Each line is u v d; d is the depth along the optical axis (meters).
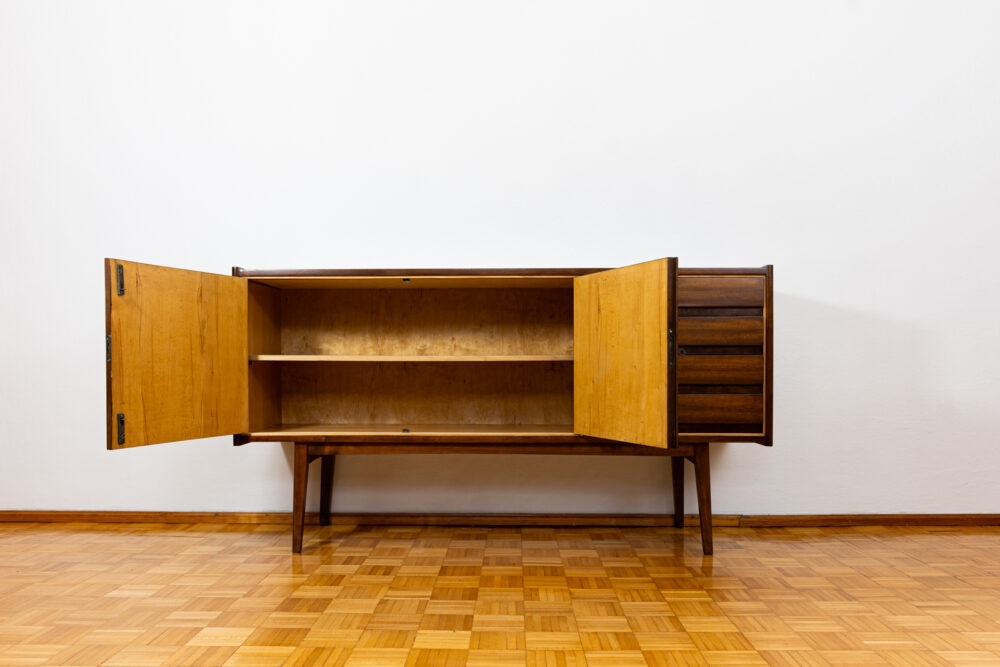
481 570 2.04
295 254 2.72
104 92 2.73
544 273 2.27
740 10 2.68
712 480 2.66
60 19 2.73
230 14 2.73
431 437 2.25
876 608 1.72
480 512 2.68
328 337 2.67
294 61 2.73
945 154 2.66
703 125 2.69
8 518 2.68
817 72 2.67
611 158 2.70
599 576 1.99
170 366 2.06
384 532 2.54
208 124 2.73
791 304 2.66
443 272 2.28
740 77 2.68
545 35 2.71
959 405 2.64
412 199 2.72
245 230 2.72
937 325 2.64
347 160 2.73
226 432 2.26
